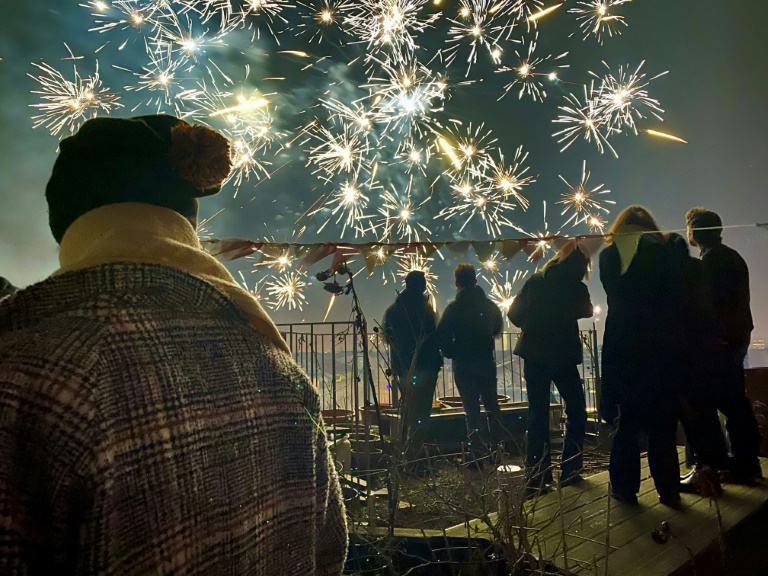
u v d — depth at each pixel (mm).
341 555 1142
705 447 3990
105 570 678
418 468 4074
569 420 4398
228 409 856
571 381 4383
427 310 5832
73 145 965
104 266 844
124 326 782
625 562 2730
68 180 960
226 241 2771
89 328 760
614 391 3711
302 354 5941
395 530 3025
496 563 2629
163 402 766
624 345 3656
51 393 689
